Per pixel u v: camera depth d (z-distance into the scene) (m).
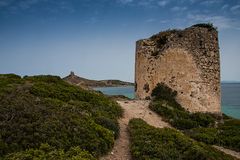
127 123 19.44
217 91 27.22
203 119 23.11
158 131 15.93
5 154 10.24
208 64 26.88
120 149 13.89
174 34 27.55
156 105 24.30
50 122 12.78
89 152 11.95
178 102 26.14
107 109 20.42
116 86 199.25
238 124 23.84
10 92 17.22
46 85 21.89
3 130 11.36
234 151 17.44
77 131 12.89
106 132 14.11
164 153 12.92
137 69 31.38
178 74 26.50
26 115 12.98
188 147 14.01
